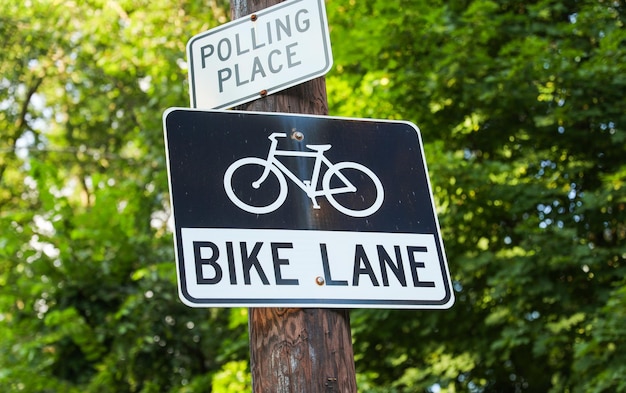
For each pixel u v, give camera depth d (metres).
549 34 7.92
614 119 7.62
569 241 7.18
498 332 7.89
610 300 6.44
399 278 2.19
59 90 14.64
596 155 8.06
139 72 12.76
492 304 7.89
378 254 2.20
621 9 8.31
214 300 2.02
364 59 8.11
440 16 7.85
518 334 7.31
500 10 8.65
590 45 8.02
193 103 2.46
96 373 10.30
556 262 7.05
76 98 14.55
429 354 8.11
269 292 2.06
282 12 2.46
